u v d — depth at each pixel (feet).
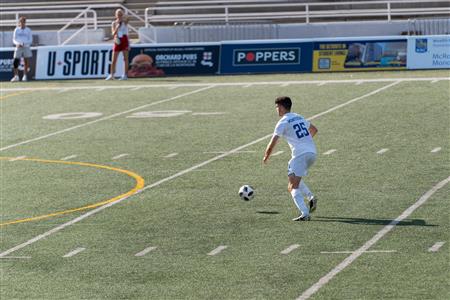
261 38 357.20
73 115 239.91
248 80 291.58
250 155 182.80
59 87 293.84
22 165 184.34
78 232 134.21
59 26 399.85
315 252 118.42
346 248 119.44
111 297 105.29
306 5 362.74
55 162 185.37
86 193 158.30
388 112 221.25
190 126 216.74
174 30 355.97
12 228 138.21
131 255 121.60
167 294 105.40
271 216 137.59
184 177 166.81
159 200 150.92
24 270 117.50
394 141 188.85
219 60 314.76
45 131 219.82
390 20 362.12
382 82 272.10
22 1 409.69
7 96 278.67
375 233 125.59
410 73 293.02
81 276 113.70
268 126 211.82
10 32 366.63
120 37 305.73
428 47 304.91
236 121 219.82
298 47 311.68
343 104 235.81
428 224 128.57
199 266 115.34
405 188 150.51
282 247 121.49
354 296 101.30
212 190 156.15
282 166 171.83
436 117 211.82
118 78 311.47
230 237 127.54
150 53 315.58
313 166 170.09
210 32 354.95
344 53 308.81
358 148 183.83
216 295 104.17
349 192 149.69
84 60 317.63
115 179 167.94
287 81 284.82
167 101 255.09
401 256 114.73
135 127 218.79
